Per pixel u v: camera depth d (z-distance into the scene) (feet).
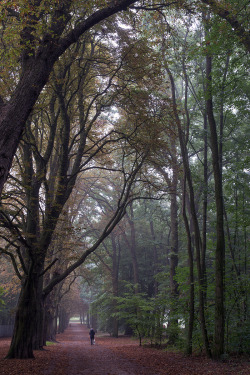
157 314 69.67
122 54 51.49
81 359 49.80
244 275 46.73
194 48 47.44
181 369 36.70
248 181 64.64
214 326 46.80
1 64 35.70
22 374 33.22
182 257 83.10
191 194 51.19
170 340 66.49
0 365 39.32
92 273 138.21
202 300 45.75
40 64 26.94
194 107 75.46
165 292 89.45
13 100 25.18
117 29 51.72
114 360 47.96
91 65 56.70
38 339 65.05
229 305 46.32
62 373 35.17
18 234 45.14
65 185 53.16
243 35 40.55
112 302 130.21
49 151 54.70
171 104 54.65
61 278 56.70
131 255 128.88
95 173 124.57
